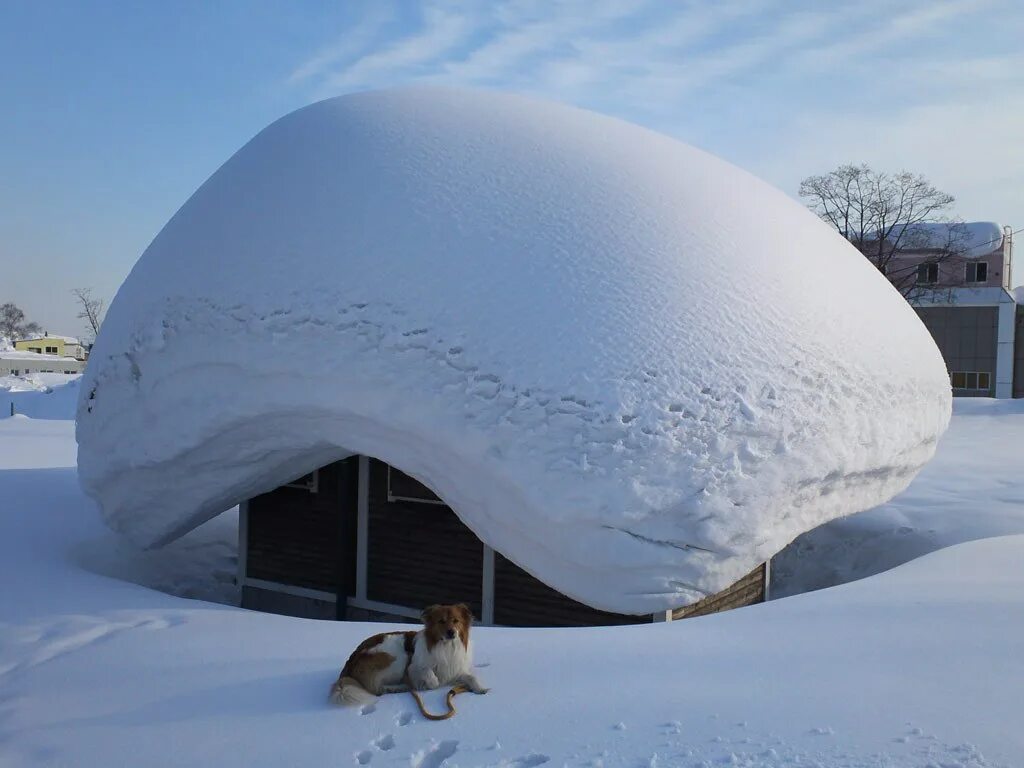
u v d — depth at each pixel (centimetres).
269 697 429
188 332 700
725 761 334
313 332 638
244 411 671
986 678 405
